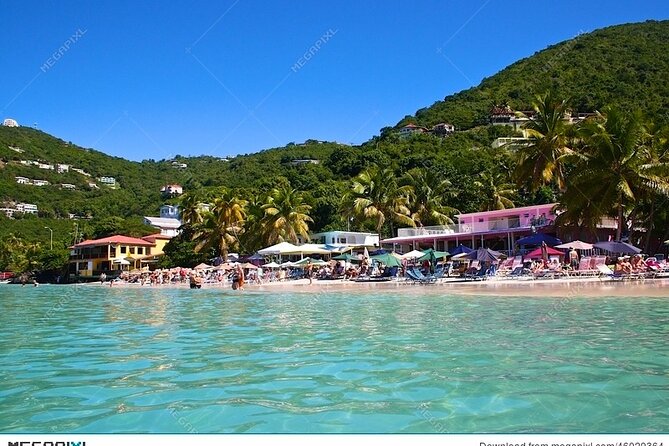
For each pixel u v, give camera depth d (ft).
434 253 120.88
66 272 268.21
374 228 230.27
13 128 463.42
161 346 35.63
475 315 47.55
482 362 27.45
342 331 40.34
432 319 45.80
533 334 35.88
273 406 20.75
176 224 346.54
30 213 366.63
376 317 48.98
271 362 29.09
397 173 271.90
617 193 119.34
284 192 195.93
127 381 25.31
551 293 67.36
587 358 27.78
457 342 33.60
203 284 147.95
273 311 58.85
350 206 196.03
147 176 476.13
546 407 19.76
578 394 21.26
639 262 98.89
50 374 27.12
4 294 124.16
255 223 201.26
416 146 305.94
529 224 151.02
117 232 298.35
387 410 19.95
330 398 21.63
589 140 122.21
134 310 66.49
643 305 50.83
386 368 26.76
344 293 85.25
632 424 17.90
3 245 321.52
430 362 27.84
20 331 45.47
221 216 211.00
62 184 414.41
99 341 38.70
